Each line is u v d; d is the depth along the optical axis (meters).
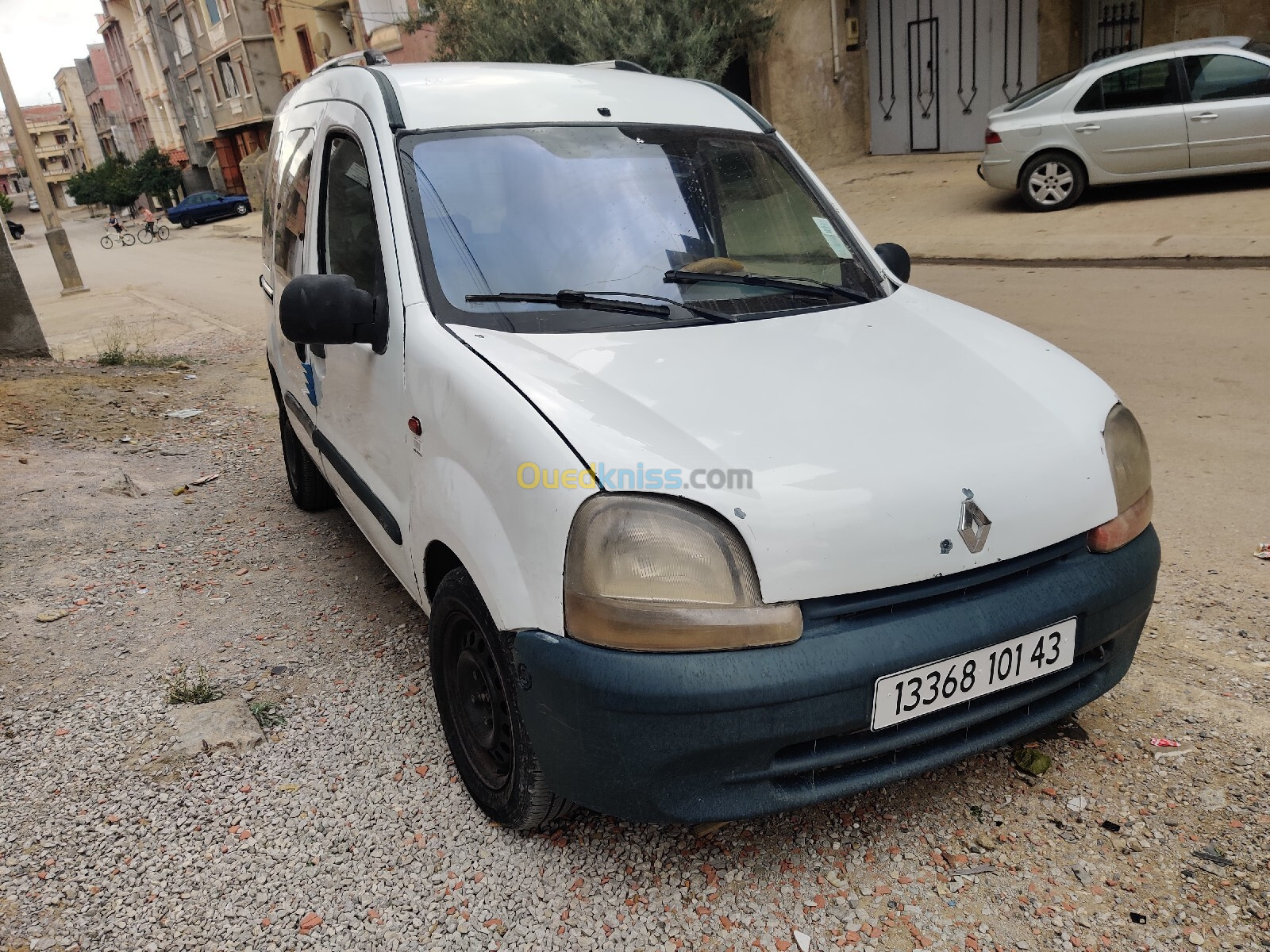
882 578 2.00
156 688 3.28
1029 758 2.62
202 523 4.86
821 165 16.12
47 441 6.21
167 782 2.76
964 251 10.05
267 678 3.32
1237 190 10.16
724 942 2.11
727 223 3.02
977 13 14.62
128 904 2.30
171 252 27.11
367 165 2.94
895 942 2.09
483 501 2.20
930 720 2.11
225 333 11.12
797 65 15.35
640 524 1.94
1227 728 2.71
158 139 66.06
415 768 2.77
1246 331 6.40
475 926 2.19
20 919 2.27
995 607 2.11
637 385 2.25
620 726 1.95
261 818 2.59
